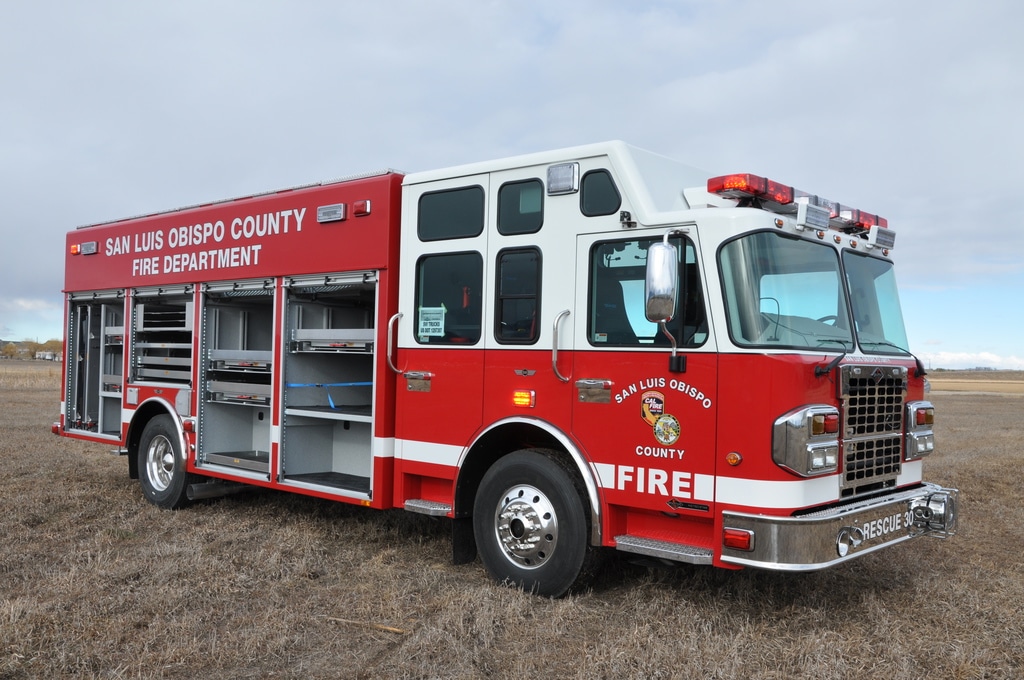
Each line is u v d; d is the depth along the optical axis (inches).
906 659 155.2
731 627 174.6
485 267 208.5
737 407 165.2
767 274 172.6
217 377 289.1
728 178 179.0
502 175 206.7
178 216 297.7
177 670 150.4
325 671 150.6
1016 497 329.1
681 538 179.2
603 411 185.5
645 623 174.6
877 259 215.9
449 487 218.8
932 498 194.5
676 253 160.9
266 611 181.3
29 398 874.8
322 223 245.9
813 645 160.1
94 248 339.6
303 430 261.1
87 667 150.4
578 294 191.0
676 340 174.6
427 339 220.1
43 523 269.9
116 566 215.0
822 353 174.2
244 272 269.7
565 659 157.6
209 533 254.1
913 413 201.6
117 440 327.9
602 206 188.9
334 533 254.8
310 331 250.7
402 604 187.9
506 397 202.5
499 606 183.6
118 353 342.6
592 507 185.5
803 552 157.5
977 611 184.9
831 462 167.9
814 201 195.0
